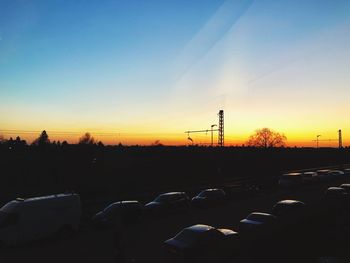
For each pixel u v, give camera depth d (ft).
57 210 74.49
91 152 195.31
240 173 239.71
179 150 246.27
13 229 68.08
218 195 115.96
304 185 170.91
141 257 56.95
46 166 171.12
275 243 54.54
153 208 93.97
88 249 64.23
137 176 179.52
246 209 106.22
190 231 50.70
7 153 193.47
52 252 63.16
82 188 143.74
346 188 122.93
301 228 61.87
